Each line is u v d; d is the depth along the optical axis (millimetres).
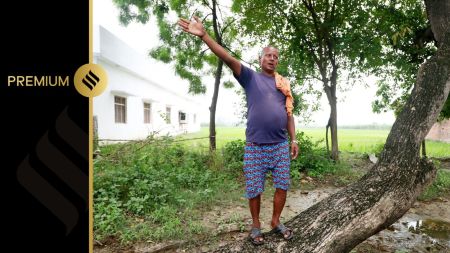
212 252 3059
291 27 9812
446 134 18562
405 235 4578
